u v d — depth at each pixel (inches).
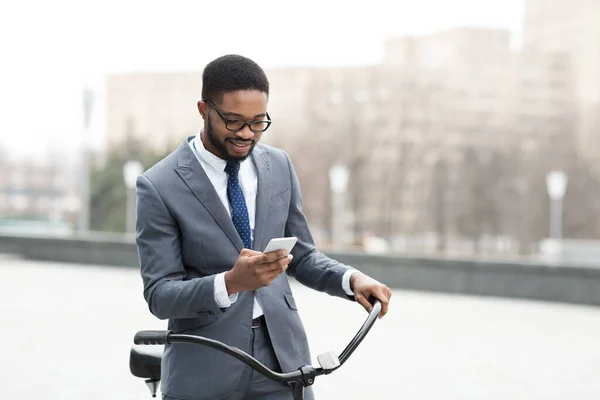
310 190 3425.2
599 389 210.7
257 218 83.6
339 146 3496.6
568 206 3408.0
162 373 83.4
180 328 81.4
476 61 3838.6
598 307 385.4
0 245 626.2
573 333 304.2
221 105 76.7
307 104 3617.1
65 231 2554.1
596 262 1326.3
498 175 3508.9
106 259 574.2
